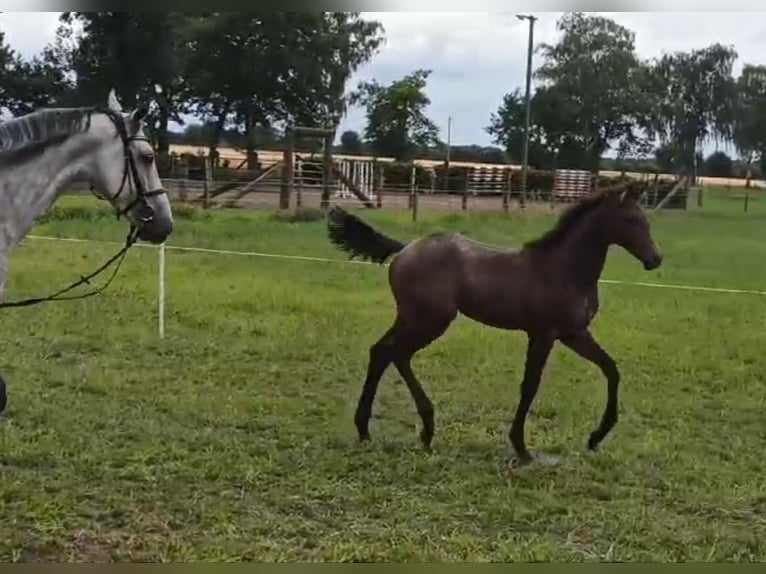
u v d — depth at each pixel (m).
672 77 67.44
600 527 4.73
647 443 6.17
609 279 14.17
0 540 4.20
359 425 6.03
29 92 37.03
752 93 68.06
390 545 4.36
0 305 4.86
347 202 28.00
